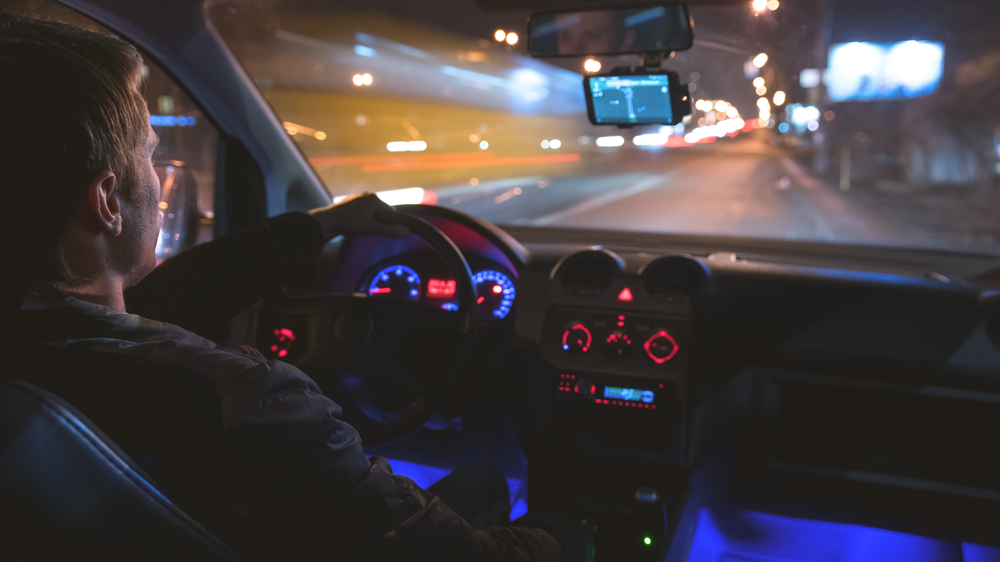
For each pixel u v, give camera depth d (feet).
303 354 5.59
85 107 2.33
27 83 2.26
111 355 2.39
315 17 18.08
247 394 2.34
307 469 2.35
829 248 7.80
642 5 6.28
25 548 2.21
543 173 52.75
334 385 5.53
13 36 2.35
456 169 39.65
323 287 6.79
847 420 6.10
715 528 6.84
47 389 2.35
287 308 5.69
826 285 6.12
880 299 5.98
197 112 7.54
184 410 2.31
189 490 2.33
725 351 6.22
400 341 5.46
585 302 6.21
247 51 7.63
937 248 7.52
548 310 6.28
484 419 6.55
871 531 6.45
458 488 4.50
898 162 69.51
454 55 44.29
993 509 5.78
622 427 6.09
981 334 5.71
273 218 5.34
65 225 2.37
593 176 57.82
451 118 45.32
